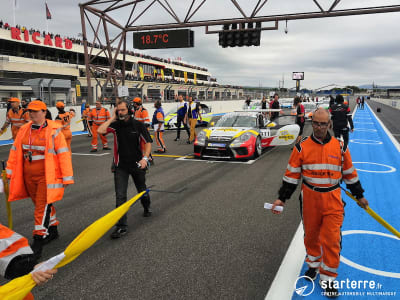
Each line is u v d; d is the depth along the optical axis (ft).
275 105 48.03
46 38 117.19
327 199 8.28
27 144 10.75
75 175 23.21
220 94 144.77
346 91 462.60
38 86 50.93
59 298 8.40
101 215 14.90
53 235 12.24
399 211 15.14
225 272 9.65
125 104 12.69
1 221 14.19
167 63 207.51
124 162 13.07
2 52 105.60
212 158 29.68
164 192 18.53
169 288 8.81
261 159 29.04
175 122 55.06
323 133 8.21
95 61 143.43
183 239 12.09
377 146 35.14
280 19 55.72
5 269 4.81
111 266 10.09
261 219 14.14
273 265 10.05
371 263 10.18
